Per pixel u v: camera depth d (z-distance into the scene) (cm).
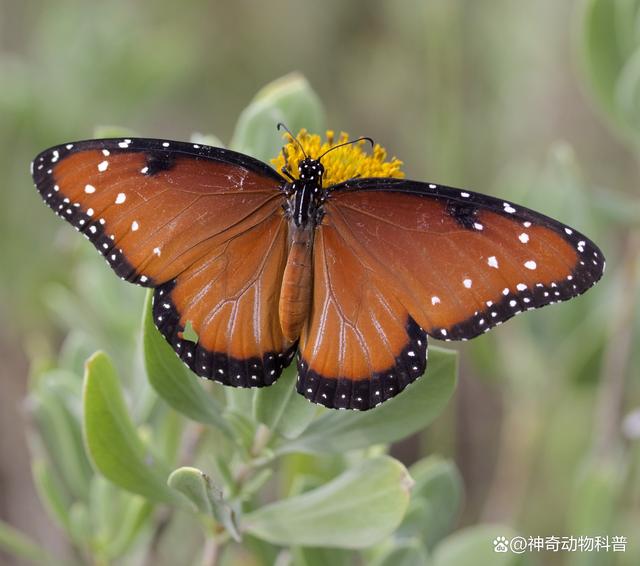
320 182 41
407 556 44
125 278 41
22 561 53
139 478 42
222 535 42
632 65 47
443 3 58
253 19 79
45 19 64
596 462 49
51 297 54
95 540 45
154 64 63
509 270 41
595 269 40
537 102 68
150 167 41
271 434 42
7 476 54
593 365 51
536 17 69
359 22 78
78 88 61
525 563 47
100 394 41
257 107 44
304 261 41
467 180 68
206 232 41
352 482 42
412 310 41
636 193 63
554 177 51
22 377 56
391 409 42
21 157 56
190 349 41
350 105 78
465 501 64
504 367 52
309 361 41
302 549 44
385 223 41
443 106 57
